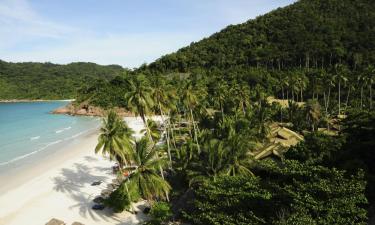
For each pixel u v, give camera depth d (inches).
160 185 1653.5
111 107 6811.0
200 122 3452.3
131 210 1808.6
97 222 1724.9
